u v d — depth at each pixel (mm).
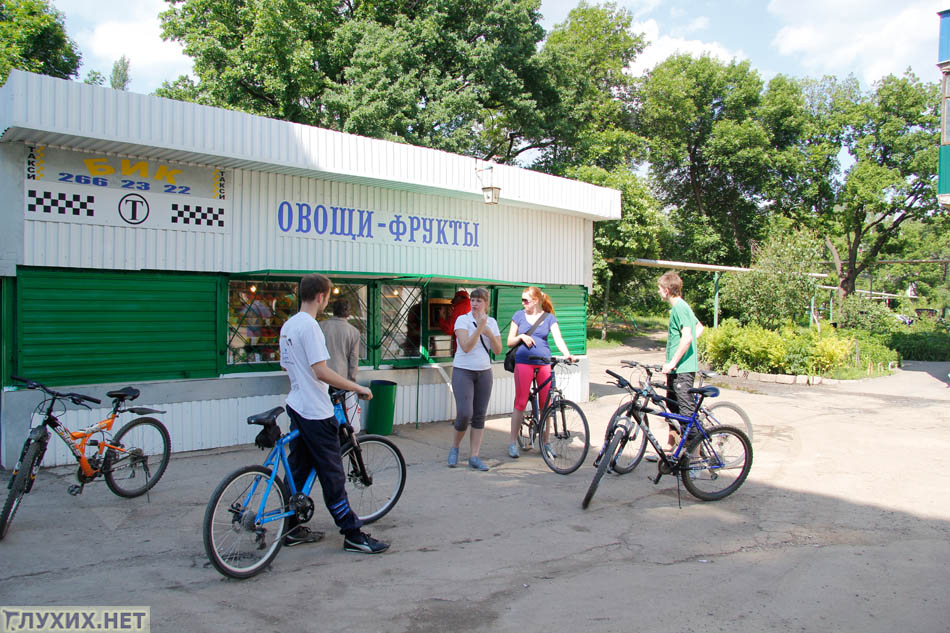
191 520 4902
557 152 27859
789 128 33969
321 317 7961
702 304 32656
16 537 4484
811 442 8047
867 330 29250
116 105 5957
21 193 5996
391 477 5035
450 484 5973
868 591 3771
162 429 5645
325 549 4367
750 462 5688
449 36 22750
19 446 6039
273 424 4023
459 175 8805
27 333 6055
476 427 6535
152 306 6777
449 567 4090
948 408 11180
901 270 59562
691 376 6094
